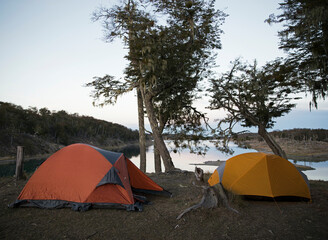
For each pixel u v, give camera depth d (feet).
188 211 15.62
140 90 47.57
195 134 51.21
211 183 22.62
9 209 16.75
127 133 606.55
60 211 16.56
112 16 43.52
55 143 307.17
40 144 264.72
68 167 18.13
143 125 52.03
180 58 39.99
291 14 28.19
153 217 15.51
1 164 156.15
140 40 36.42
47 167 18.35
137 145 549.54
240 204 16.90
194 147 50.60
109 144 451.12
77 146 19.80
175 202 19.06
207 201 16.24
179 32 39.04
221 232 12.97
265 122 43.98
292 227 13.44
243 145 47.83
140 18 38.29
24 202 17.38
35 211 16.48
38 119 334.44
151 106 44.75
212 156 200.85
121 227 13.89
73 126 398.62
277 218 14.84
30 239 12.12
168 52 38.73
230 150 48.47
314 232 12.73
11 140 231.30
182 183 28.63
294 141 317.01
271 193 18.15
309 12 24.93
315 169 125.70
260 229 13.25
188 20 39.65
